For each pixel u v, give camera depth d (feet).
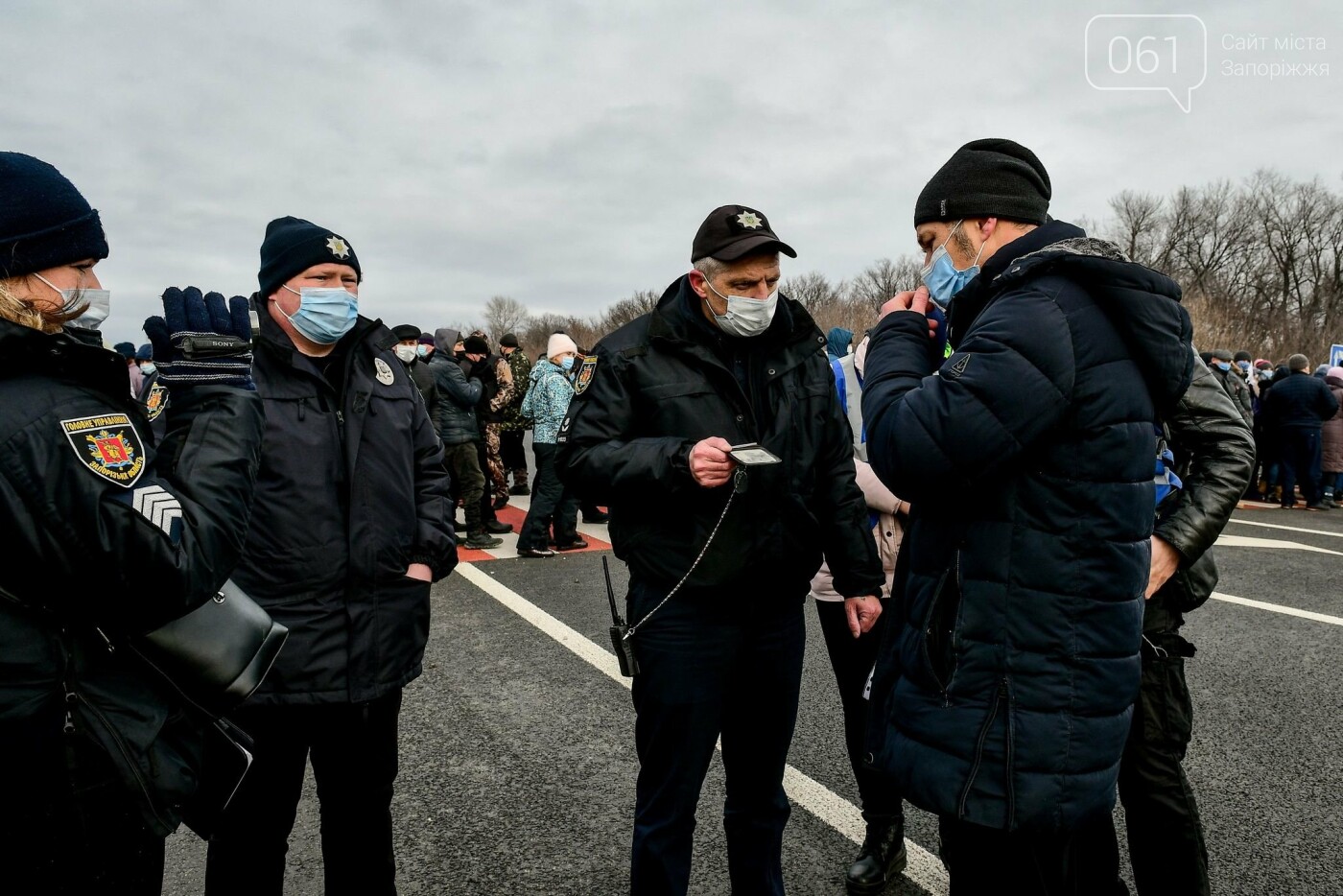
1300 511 32.81
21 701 3.66
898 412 5.03
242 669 4.44
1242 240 193.47
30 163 4.03
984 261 5.55
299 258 6.58
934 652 4.92
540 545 22.93
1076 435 4.67
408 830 9.04
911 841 8.84
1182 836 6.28
